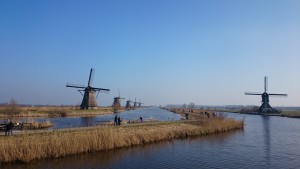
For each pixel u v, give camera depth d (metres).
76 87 95.25
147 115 96.31
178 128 46.53
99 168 25.50
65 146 29.03
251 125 68.44
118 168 25.73
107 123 49.69
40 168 24.45
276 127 63.12
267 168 26.52
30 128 41.19
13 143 26.42
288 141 42.06
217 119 57.72
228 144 38.78
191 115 90.50
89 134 32.19
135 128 41.06
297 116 103.94
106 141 32.72
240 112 148.25
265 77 134.62
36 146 27.09
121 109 140.50
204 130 49.31
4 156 25.27
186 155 31.42
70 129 34.59
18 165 24.97
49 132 31.22
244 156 31.41
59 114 78.56
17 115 69.31
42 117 72.38
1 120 55.44
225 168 26.36
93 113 90.12
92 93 97.56
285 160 29.75
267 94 133.12
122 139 34.97
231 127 56.81
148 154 31.44
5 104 82.50
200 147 36.12
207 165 27.30
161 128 44.41
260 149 35.50
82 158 28.53
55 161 26.91
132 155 30.72
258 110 136.12
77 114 83.56
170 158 29.86
